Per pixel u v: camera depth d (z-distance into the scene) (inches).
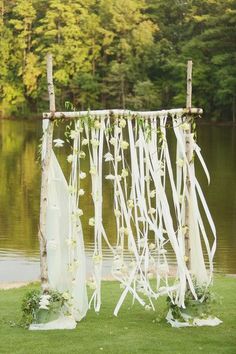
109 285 364.8
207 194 807.1
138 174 284.8
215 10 2090.3
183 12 2257.6
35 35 2191.2
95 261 285.9
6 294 346.3
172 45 2171.5
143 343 251.1
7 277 418.0
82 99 2126.0
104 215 650.8
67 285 280.1
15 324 275.7
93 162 284.8
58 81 2114.9
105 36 2124.8
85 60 2166.6
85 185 836.0
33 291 282.0
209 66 2025.1
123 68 2053.4
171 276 386.0
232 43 2006.6
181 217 286.5
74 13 2166.6
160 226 287.3
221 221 628.4
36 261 465.4
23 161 1179.9
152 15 2260.1
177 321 276.1
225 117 2037.4
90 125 282.5
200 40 2017.7
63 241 280.2
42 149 277.3
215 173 1007.0
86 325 275.4
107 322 281.3
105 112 282.7
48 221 275.9
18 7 2151.8
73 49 2124.8
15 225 604.7
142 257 286.7
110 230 569.9
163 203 281.0
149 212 291.1
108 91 2092.8
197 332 266.4
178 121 288.7
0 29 2190.0
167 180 858.8
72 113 280.5
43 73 2127.2
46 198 275.0
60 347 246.2
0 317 290.7
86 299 286.7
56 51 2123.5
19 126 1942.7
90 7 2217.0
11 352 240.4
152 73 2145.7
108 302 319.6
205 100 2043.6
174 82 2080.5
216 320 280.2
